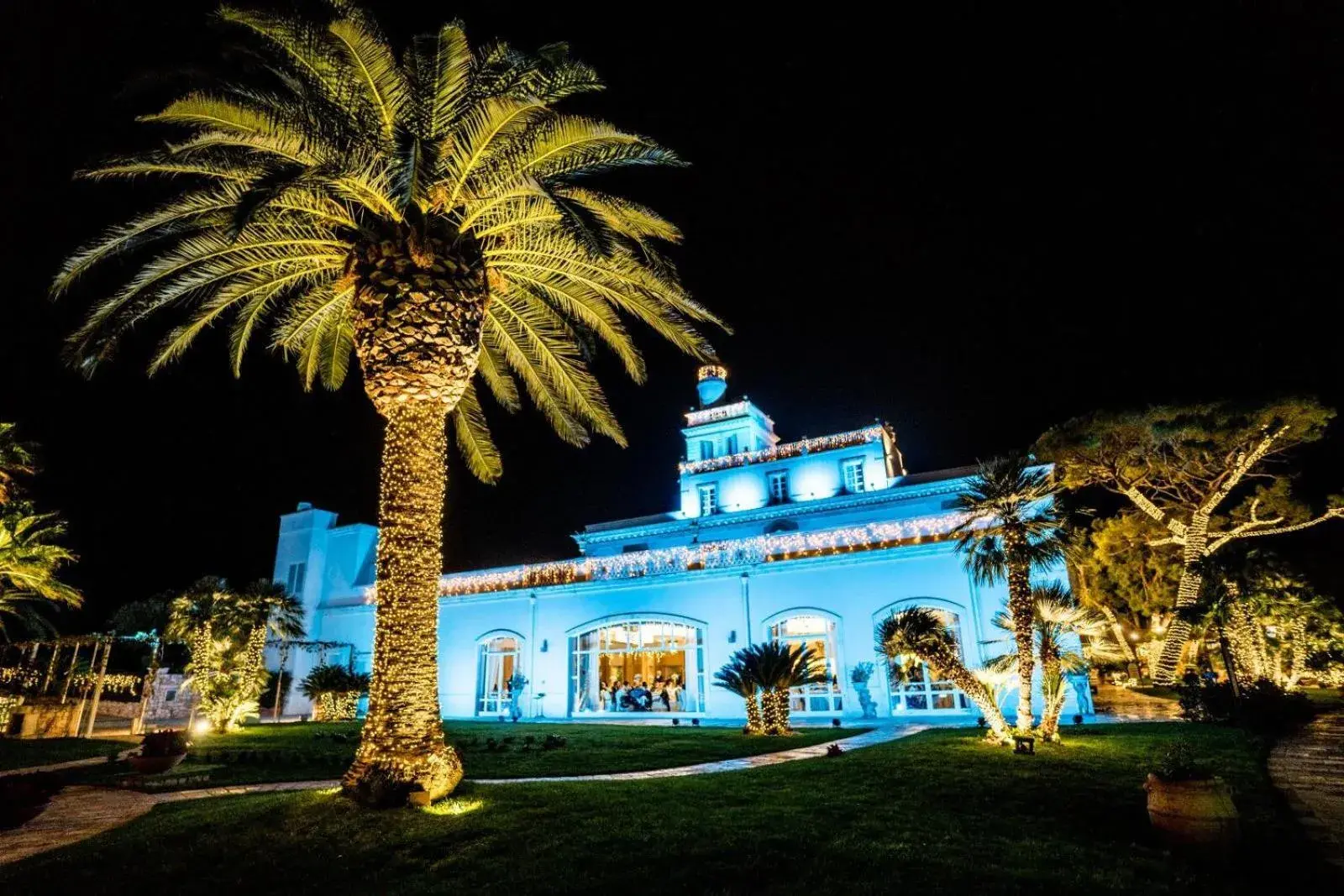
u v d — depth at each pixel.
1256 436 25.69
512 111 9.38
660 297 11.80
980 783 9.55
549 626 27.48
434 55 10.41
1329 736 14.41
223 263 10.77
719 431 36.09
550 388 15.43
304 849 6.98
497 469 15.88
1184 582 27.17
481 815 7.81
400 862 6.60
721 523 31.55
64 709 21.59
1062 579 19.92
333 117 9.98
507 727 21.03
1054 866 6.30
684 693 25.58
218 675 22.22
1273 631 25.33
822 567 23.36
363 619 32.09
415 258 9.30
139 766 11.72
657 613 25.47
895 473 33.31
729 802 8.64
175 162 9.86
